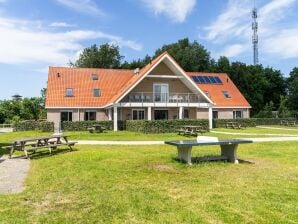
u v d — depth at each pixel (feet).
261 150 51.21
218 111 137.80
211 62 228.63
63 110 113.39
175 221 19.89
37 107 173.58
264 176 31.81
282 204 23.02
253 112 210.38
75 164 38.63
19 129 108.88
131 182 29.43
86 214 21.17
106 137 76.33
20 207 22.75
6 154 49.62
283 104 180.45
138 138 73.51
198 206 22.56
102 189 27.12
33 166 39.17
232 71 210.79
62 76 122.42
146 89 115.44
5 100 168.04
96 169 35.35
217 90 144.56
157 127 86.74
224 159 40.52
